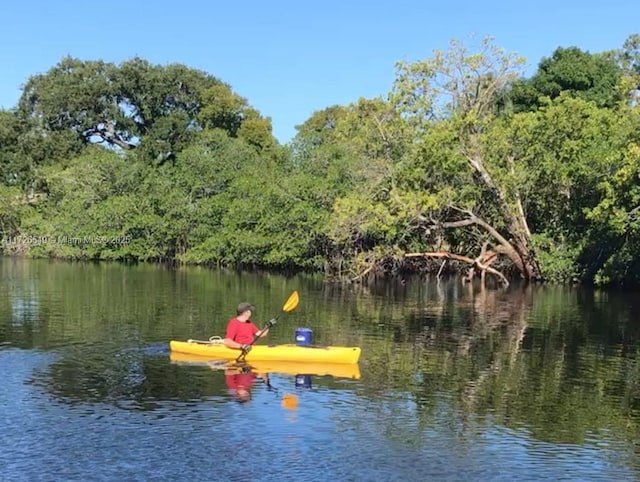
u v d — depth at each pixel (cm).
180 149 6894
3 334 1862
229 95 7462
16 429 1091
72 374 1430
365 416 1180
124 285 3384
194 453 1001
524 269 3825
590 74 5053
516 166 3694
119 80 7300
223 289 3262
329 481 913
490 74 3944
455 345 1822
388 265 4222
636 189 3022
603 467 980
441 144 3494
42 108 7194
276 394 1301
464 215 3875
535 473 955
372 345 1803
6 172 6881
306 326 2120
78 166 6116
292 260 4656
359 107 4100
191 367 1499
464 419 1176
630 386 1407
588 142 3503
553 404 1273
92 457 983
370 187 3791
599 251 3656
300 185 4662
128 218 5628
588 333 2047
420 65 3925
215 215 5341
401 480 923
